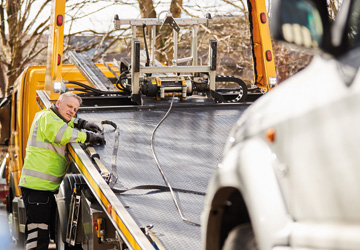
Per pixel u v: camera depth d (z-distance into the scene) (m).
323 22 2.07
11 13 19.53
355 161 2.00
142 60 7.57
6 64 19.69
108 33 19.02
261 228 2.35
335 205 2.07
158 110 7.07
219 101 7.50
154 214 4.07
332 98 2.13
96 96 7.59
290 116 2.31
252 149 2.50
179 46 18.95
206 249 2.83
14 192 8.96
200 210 4.15
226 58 19.02
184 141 5.79
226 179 2.59
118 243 4.74
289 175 2.28
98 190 4.48
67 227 5.74
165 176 4.82
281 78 17.09
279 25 2.07
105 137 5.84
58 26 7.18
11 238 9.28
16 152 8.99
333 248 2.06
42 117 5.80
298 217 2.23
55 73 7.07
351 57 2.10
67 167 6.03
